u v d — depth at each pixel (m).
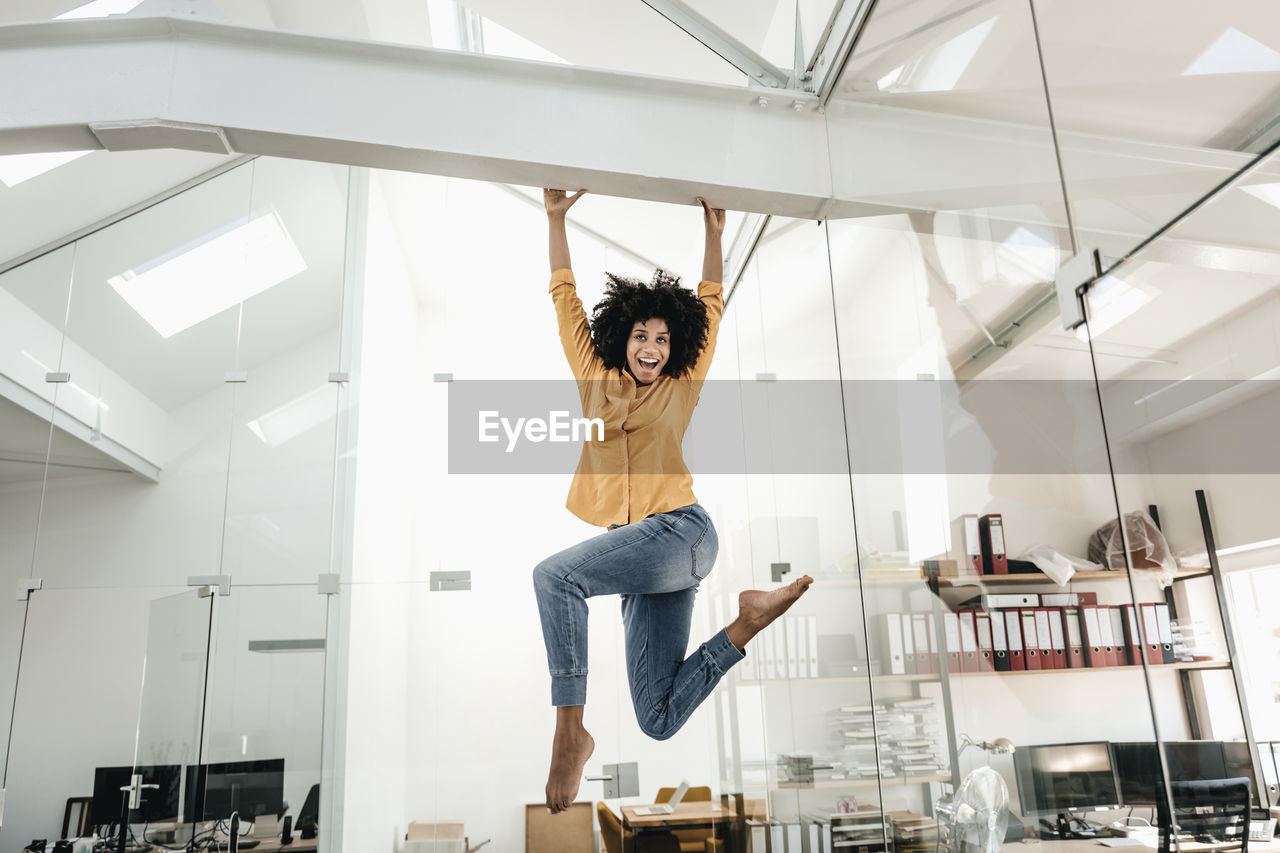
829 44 2.38
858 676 2.64
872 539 2.24
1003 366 1.58
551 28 2.98
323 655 3.55
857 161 2.22
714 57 2.83
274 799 3.39
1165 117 1.17
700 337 2.52
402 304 4.05
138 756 3.43
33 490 3.69
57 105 1.99
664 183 2.24
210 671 3.51
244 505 3.72
